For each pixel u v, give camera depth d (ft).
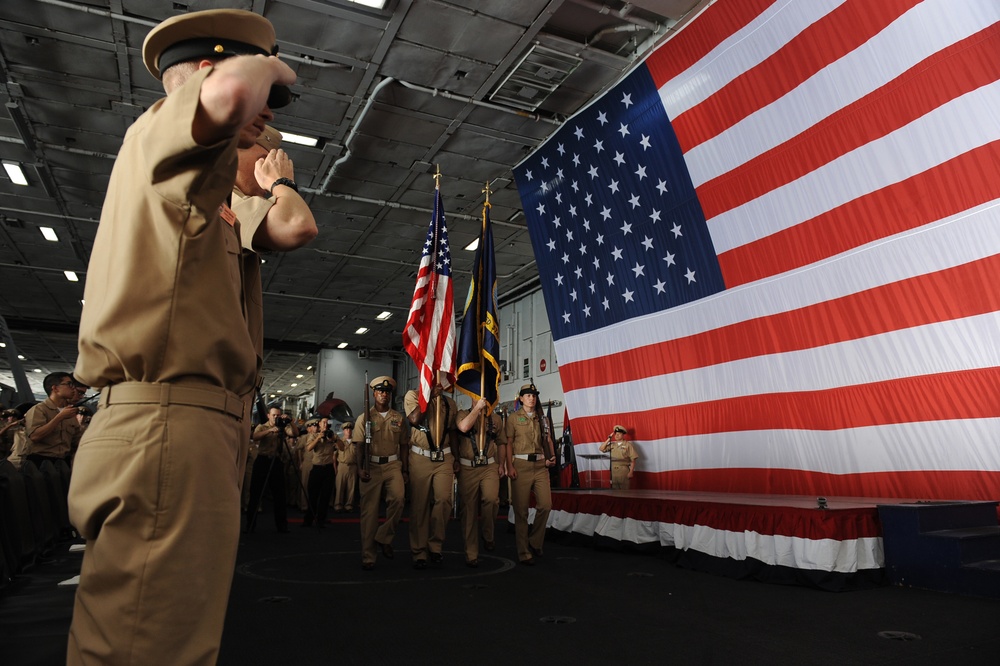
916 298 18.83
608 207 28.89
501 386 62.69
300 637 10.88
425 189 41.86
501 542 25.30
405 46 28.63
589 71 30.78
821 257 21.17
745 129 23.03
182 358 3.19
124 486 2.99
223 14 3.46
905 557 15.05
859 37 19.65
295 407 132.46
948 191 18.01
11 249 51.52
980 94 17.26
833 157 20.59
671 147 25.71
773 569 15.90
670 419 26.66
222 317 3.37
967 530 15.26
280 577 16.97
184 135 2.82
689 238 25.62
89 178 40.22
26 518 14.75
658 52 25.40
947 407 18.22
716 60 23.58
